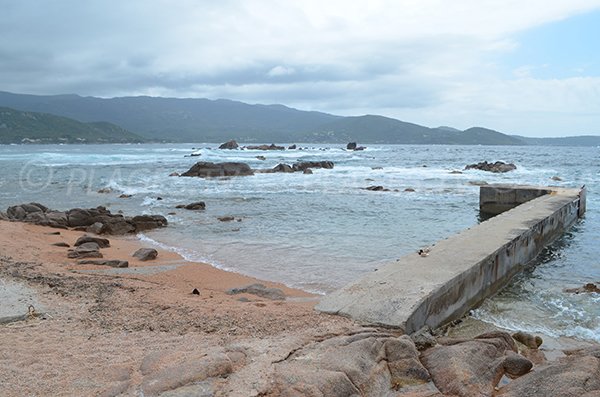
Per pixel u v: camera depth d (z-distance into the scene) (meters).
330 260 12.49
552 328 7.93
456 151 116.12
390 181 34.31
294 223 18.14
